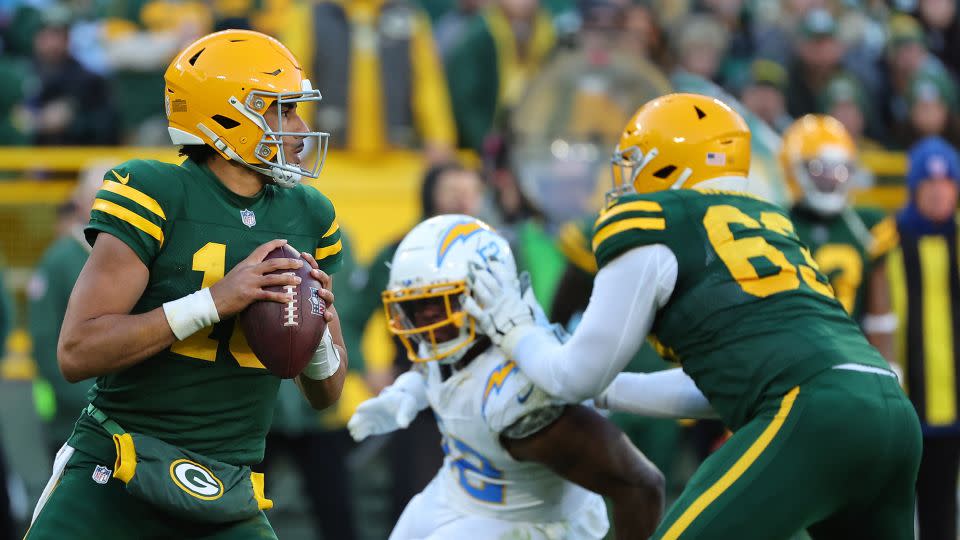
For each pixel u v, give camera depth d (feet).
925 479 66.69
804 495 37.42
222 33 37.42
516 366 41.19
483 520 42.16
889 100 99.66
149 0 89.92
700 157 41.24
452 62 88.79
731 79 92.58
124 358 35.22
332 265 40.47
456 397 41.70
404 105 84.89
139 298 36.37
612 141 77.00
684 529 37.73
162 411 36.99
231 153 36.78
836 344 38.78
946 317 67.26
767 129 80.12
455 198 66.69
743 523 37.29
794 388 38.04
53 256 67.82
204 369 36.99
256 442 38.70
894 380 39.58
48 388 73.31
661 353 41.47
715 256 39.55
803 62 96.12
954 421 66.44
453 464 42.98
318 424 65.98
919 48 99.25
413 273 41.50
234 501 36.78
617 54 78.74
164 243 36.37
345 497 66.54
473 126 88.48
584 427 40.52
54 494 37.01
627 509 40.83
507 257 42.55
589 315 39.93
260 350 36.19
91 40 100.83
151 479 35.88
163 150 86.53
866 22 106.83
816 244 64.59
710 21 92.02
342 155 83.51
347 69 83.25
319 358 38.75
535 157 75.66
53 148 88.38
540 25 91.56
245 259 36.83
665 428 63.62
